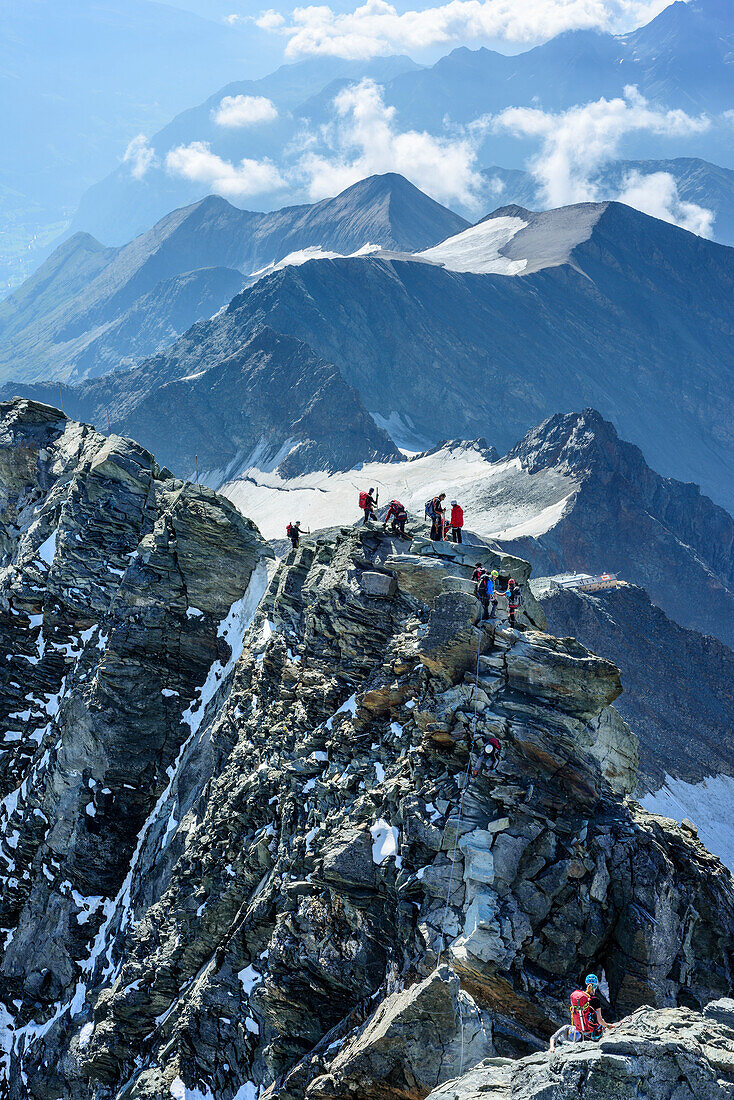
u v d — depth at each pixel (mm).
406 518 42375
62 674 63875
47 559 66000
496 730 29297
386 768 32406
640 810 31141
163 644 57781
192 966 40812
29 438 78312
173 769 56562
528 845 27094
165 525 59656
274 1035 32969
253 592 57562
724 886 28594
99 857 55562
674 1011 19000
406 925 27078
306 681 41156
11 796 62719
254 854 37500
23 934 56312
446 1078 23594
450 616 31906
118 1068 43500
